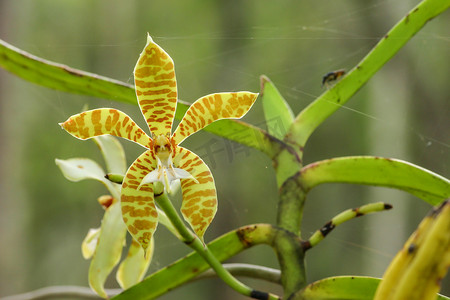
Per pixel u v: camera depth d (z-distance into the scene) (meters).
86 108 0.34
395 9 0.96
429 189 0.33
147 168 0.32
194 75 1.41
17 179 1.15
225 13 1.51
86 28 1.70
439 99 0.96
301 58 1.32
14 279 1.11
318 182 0.34
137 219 0.31
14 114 1.14
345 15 1.13
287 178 0.34
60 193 1.64
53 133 1.54
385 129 1.11
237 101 0.31
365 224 1.28
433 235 0.28
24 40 1.12
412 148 1.00
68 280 1.67
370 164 0.33
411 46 0.91
